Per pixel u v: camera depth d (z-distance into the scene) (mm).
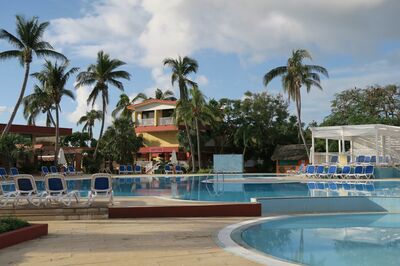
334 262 6676
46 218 10875
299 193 17844
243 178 27484
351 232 9500
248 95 46094
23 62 32406
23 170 34562
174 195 18094
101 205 11617
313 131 31109
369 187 20141
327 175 26219
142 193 19328
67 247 7148
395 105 50812
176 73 39812
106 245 7320
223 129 45719
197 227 9539
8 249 6988
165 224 10055
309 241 8383
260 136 44031
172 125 44531
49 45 33062
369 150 34469
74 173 35625
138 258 6262
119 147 40531
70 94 37938
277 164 42969
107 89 42094
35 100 38438
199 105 38656
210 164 43719
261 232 9430
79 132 61531
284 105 47000
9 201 11711
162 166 40156
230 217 11539
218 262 5980
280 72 38750
